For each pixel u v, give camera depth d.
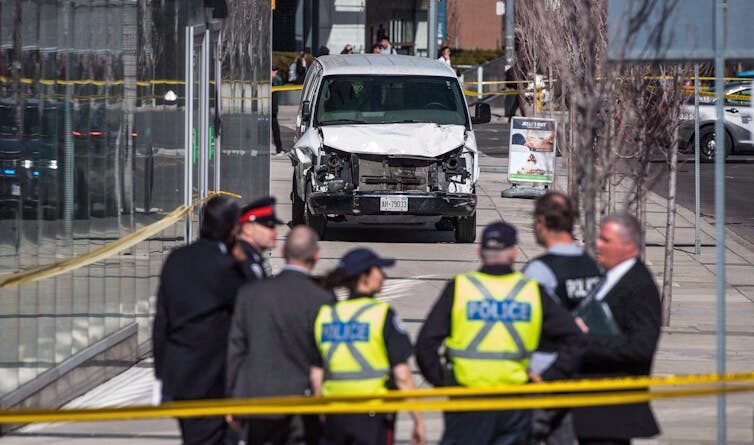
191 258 25.97
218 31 50.12
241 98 55.72
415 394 22.39
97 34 38.56
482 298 23.22
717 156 25.34
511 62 144.00
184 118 45.97
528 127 82.19
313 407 22.22
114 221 39.56
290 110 167.88
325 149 65.38
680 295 56.03
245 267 26.48
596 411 24.19
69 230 36.31
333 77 69.38
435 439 31.67
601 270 27.34
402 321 47.56
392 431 23.84
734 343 45.72
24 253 33.69
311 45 192.00
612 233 24.47
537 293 23.28
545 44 55.53
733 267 63.97
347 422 23.47
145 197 42.50
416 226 75.06
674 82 45.72
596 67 37.88
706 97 113.50
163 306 26.05
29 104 33.91
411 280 56.91
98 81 38.53
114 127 39.62
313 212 65.38
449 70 71.06
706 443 31.92
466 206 65.50
